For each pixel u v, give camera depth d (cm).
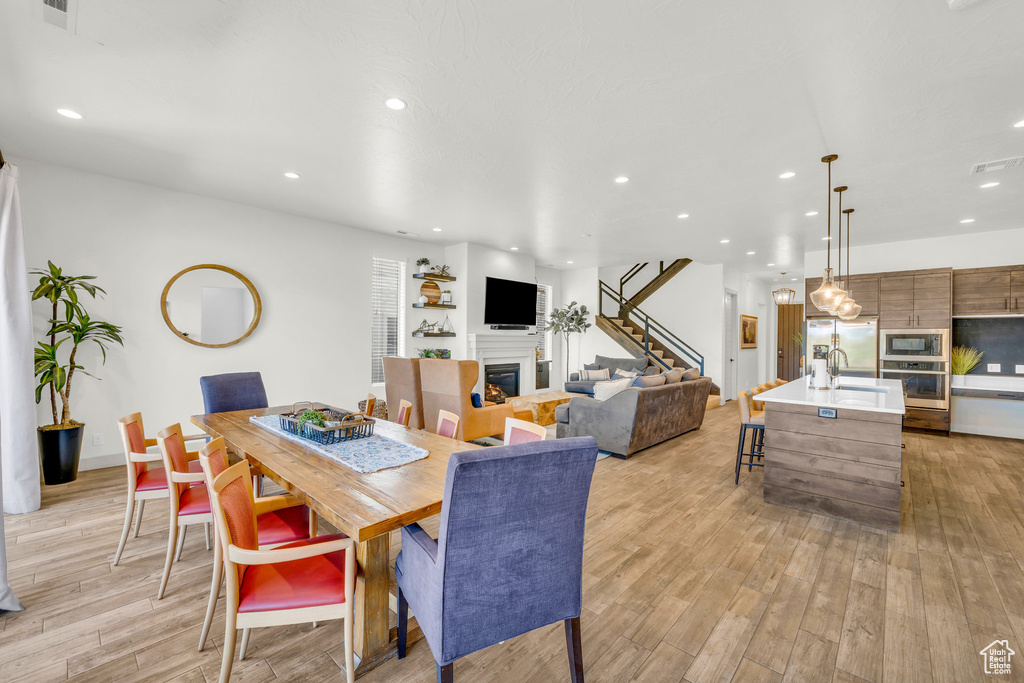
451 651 126
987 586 227
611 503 342
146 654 176
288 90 255
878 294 611
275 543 185
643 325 949
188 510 218
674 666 173
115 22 198
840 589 226
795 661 175
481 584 129
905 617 202
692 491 369
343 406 586
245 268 497
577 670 151
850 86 241
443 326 709
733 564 251
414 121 290
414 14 192
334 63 229
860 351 622
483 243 688
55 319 356
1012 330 559
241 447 230
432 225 573
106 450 414
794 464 332
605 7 186
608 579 235
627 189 416
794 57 217
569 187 413
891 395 364
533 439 200
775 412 340
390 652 177
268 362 518
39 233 379
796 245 657
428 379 496
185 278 457
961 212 473
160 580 229
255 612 144
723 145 318
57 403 389
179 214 452
